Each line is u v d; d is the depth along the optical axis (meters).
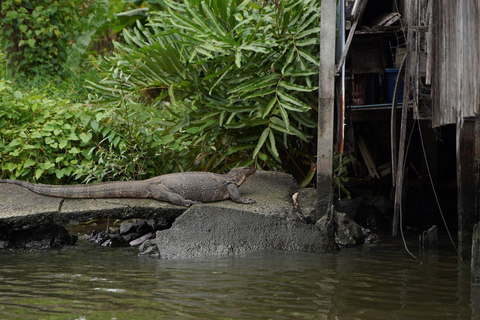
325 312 5.56
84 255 8.59
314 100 11.45
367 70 11.33
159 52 11.34
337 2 10.55
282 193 10.36
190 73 11.59
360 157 16.06
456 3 8.00
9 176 11.23
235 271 7.36
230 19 11.11
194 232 8.63
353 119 14.30
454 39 8.08
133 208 9.06
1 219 8.62
